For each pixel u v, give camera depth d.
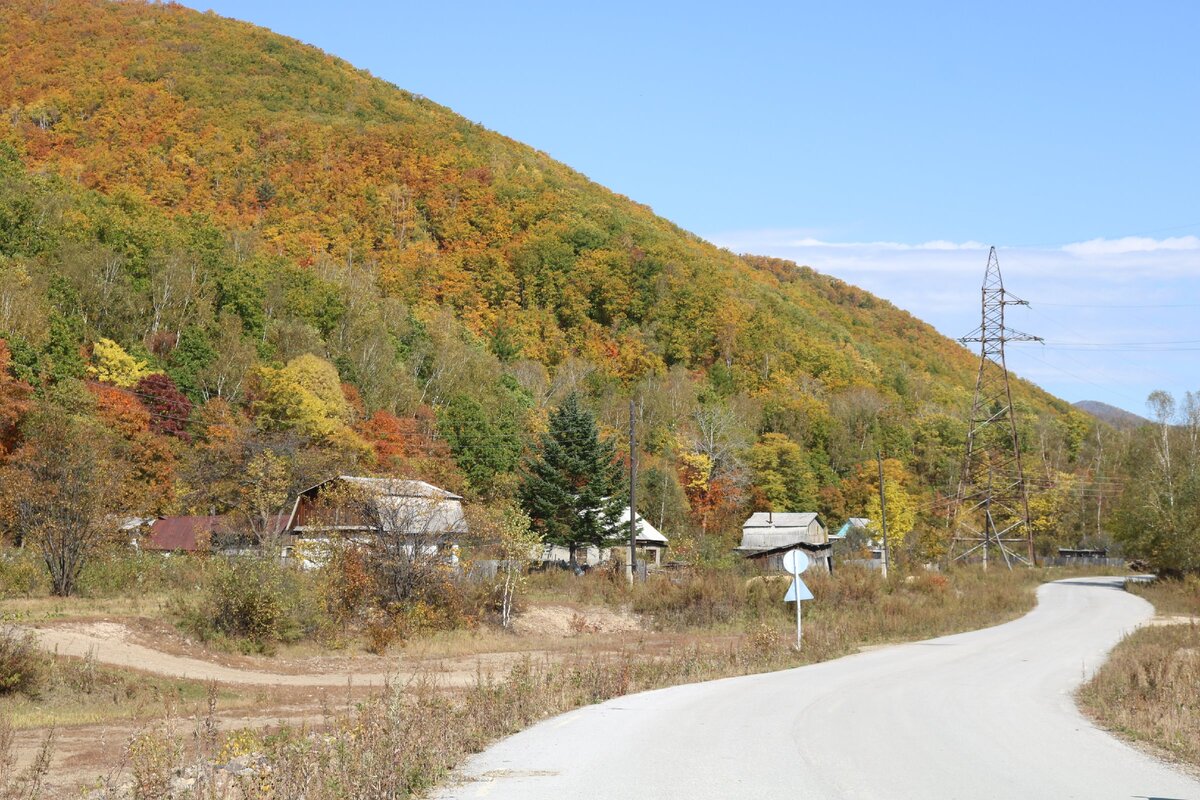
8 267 72.38
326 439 68.25
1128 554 72.56
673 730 14.02
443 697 16.14
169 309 85.44
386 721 11.46
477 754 12.03
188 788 10.06
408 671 28.64
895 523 90.88
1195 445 71.94
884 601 47.00
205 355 77.75
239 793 10.23
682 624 44.31
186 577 39.00
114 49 184.38
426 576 38.03
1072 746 13.02
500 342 120.00
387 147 168.88
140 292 84.81
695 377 136.50
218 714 20.22
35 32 184.88
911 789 9.84
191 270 90.00
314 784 9.49
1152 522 67.81
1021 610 50.19
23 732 17.67
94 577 36.75
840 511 105.81
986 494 81.94
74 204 98.19
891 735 13.72
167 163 148.25
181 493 57.53
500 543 42.44
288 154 161.12
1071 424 147.62
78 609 31.56
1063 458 135.62
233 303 91.38
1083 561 108.50
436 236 154.88
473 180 162.25
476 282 143.25
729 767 10.95
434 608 38.12
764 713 16.09
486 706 14.80
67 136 151.88
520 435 86.50
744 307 151.62
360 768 9.62
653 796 9.29
